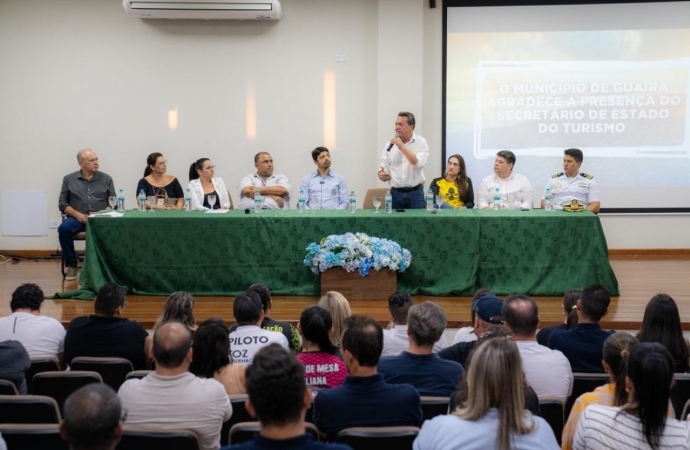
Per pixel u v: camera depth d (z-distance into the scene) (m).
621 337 2.35
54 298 5.73
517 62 7.97
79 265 7.54
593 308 3.25
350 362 2.39
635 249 8.09
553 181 6.78
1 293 6.10
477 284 5.74
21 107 8.01
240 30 7.93
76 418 1.72
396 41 7.79
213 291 5.77
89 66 7.96
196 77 7.97
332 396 2.36
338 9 7.91
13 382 3.01
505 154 6.70
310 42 7.94
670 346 3.13
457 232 5.68
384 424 2.34
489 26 7.94
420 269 5.71
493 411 1.98
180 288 5.78
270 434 1.73
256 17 7.71
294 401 1.70
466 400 2.07
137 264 5.77
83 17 7.91
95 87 7.98
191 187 6.69
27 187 8.09
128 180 8.08
